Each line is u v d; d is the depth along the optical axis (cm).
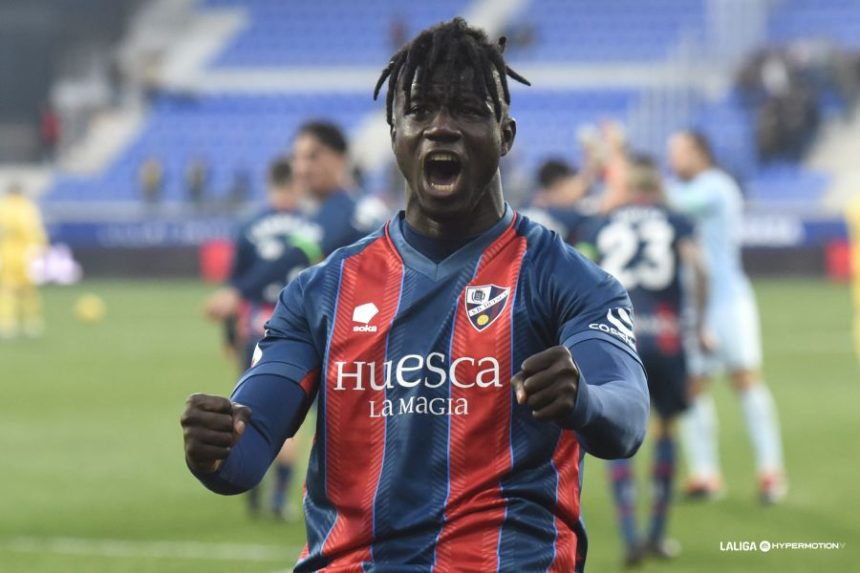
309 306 835
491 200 825
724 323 2575
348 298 825
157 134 10256
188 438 720
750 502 2528
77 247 8769
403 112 802
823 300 6869
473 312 802
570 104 9756
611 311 799
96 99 10888
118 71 10688
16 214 6062
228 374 4459
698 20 10238
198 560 2059
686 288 2184
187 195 9569
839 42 9538
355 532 795
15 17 11362
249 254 2336
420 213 826
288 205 2341
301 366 823
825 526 2298
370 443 800
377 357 806
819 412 3603
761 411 2553
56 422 3556
